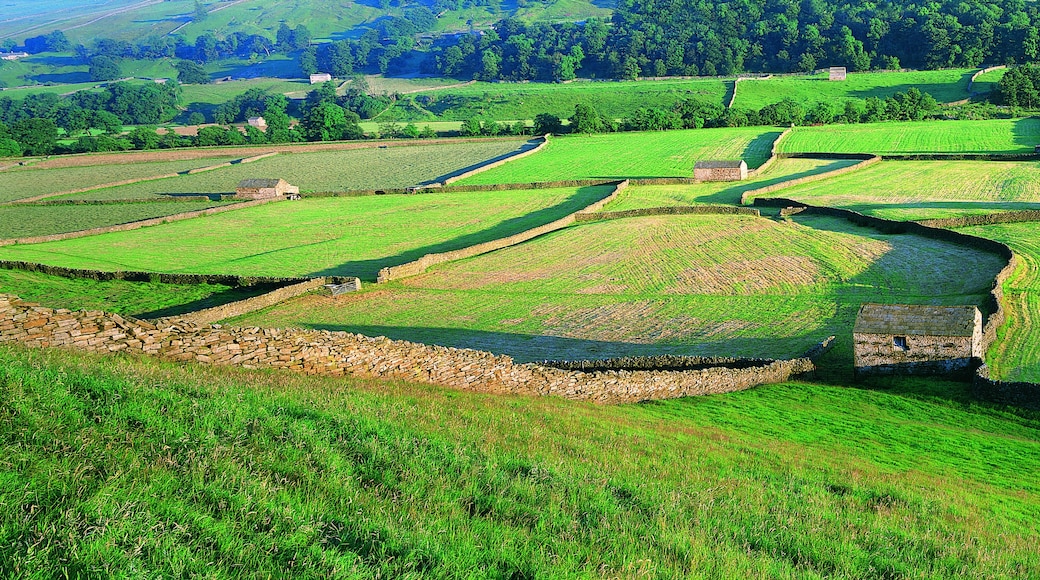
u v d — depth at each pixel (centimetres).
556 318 6138
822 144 15900
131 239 10000
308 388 2455
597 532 1678
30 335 2406
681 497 1994
